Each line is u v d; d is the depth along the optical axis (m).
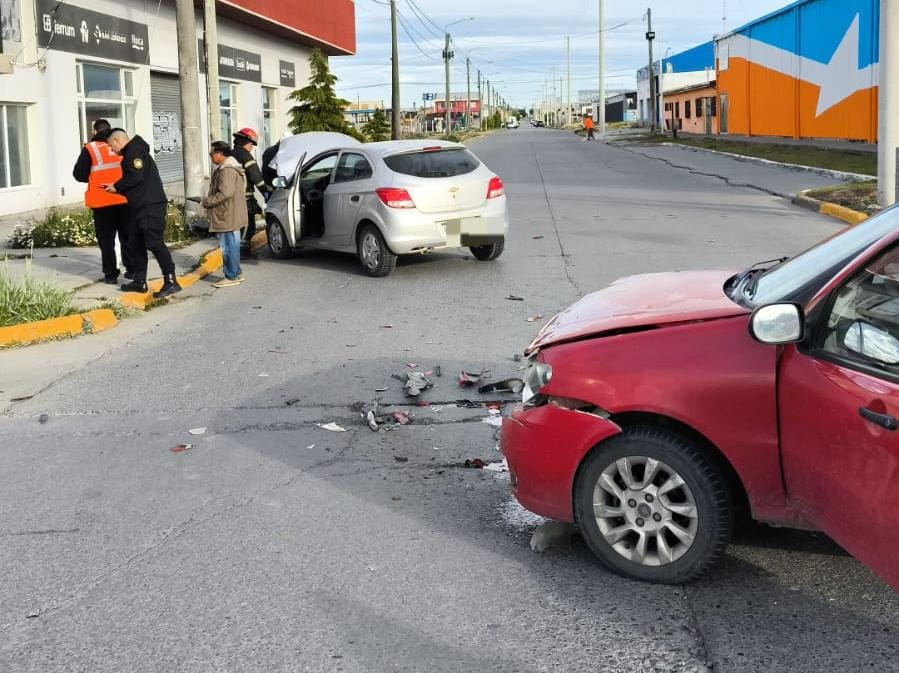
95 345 9.21
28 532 4.99
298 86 40.62
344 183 12.67
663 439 4.04
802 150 32.81
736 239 14.59
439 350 8.53
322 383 7.64
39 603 4.21
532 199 21.78
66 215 16.30
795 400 3.66
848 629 3.76
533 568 4.41
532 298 10.69
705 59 74.62
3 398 7.52
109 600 4.21
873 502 3.28
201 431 6.56
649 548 4.21
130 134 25.36
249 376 7.94
